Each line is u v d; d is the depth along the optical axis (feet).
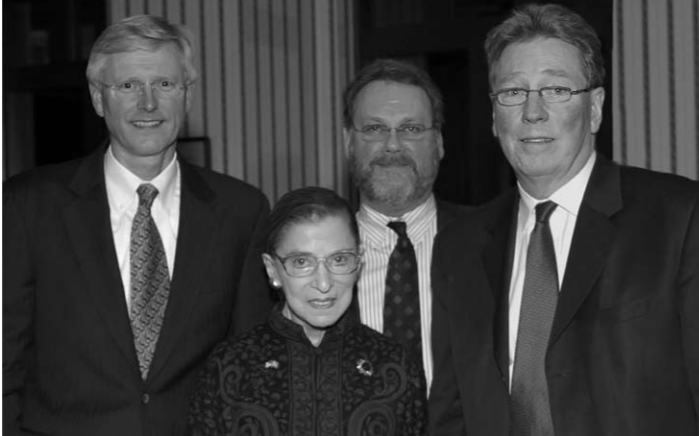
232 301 8.20
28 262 7.75
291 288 7.16
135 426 7.56
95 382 7.60
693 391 6.69
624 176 7.21
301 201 7.25
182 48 7.88
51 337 7.69
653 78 12.80
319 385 7.15
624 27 12.94
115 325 7.58
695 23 12.49
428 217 8.93
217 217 8.13
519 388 7.03
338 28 16.63
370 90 8.70
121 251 7.84
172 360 7.72
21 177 8.14
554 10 7.00
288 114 16.66
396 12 16.53
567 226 7.20
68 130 18.44
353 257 7.23
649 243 6.80
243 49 16.16
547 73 6.85
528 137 6.91
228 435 7.11
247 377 7.17
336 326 7.31
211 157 16.34
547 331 6.97
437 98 8.87
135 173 7.94
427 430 7.54
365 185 8.72
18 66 18.97
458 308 7.70
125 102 7.60
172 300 7.76
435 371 8.20
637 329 6.70
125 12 16.05
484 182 15.30
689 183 6.93
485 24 15.12
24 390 7.93
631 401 6.66
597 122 7.25
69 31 18.49
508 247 7.52
